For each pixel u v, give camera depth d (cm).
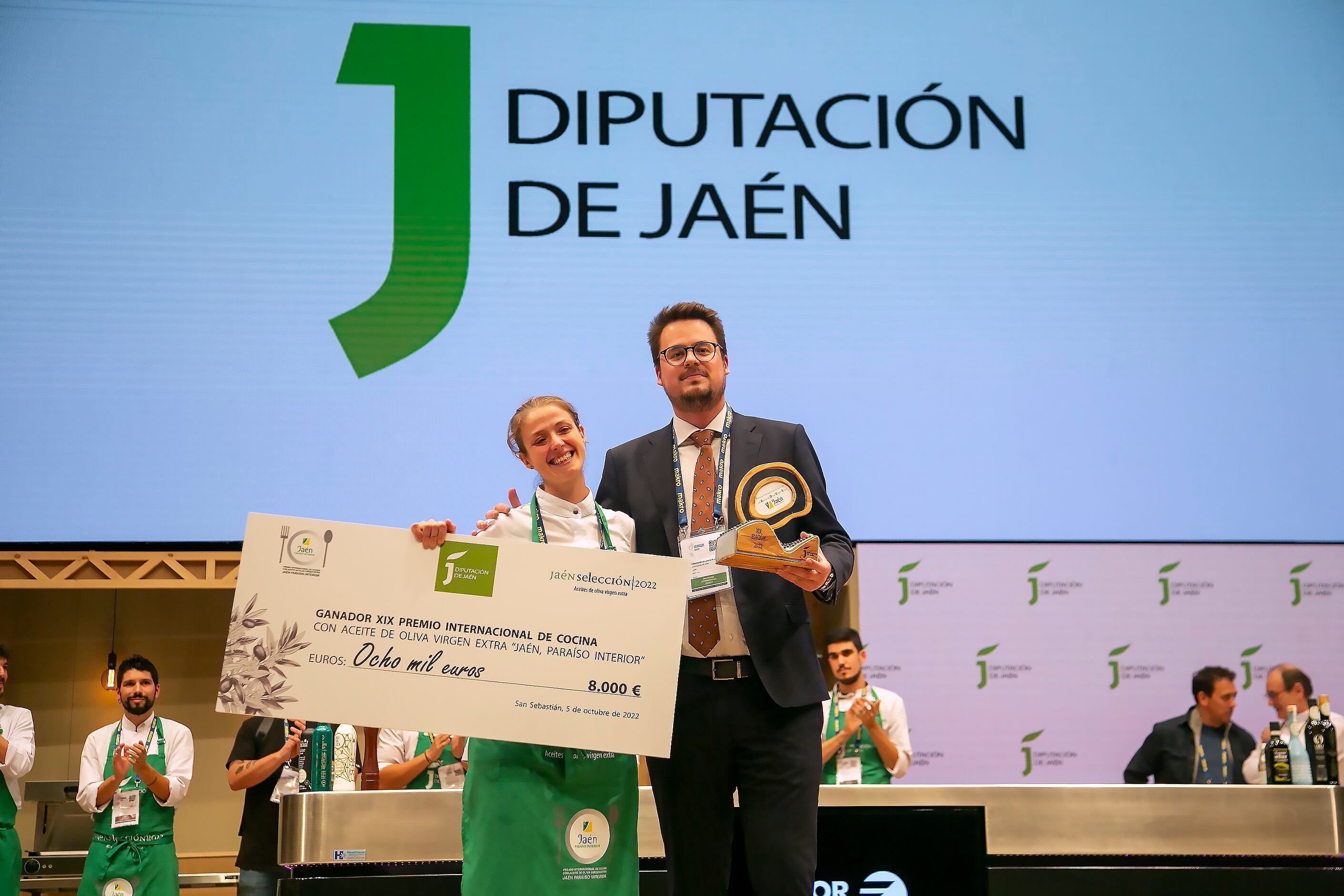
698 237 553
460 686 200
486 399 534
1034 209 567
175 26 550
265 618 200
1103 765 523
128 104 542
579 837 201
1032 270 561
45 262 525
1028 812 304
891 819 267
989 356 552
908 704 521
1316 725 353
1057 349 554
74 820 509
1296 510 549
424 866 291
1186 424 552
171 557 511
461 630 202
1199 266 567
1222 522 546
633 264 550
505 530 219
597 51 566
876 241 559
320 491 520
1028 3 584
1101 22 586
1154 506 545
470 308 540
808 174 562
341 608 201
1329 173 581
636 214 554
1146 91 582
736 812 246
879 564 530
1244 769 412
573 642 202
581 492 221
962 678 524
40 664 650
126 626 659
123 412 518
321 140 548
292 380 527
